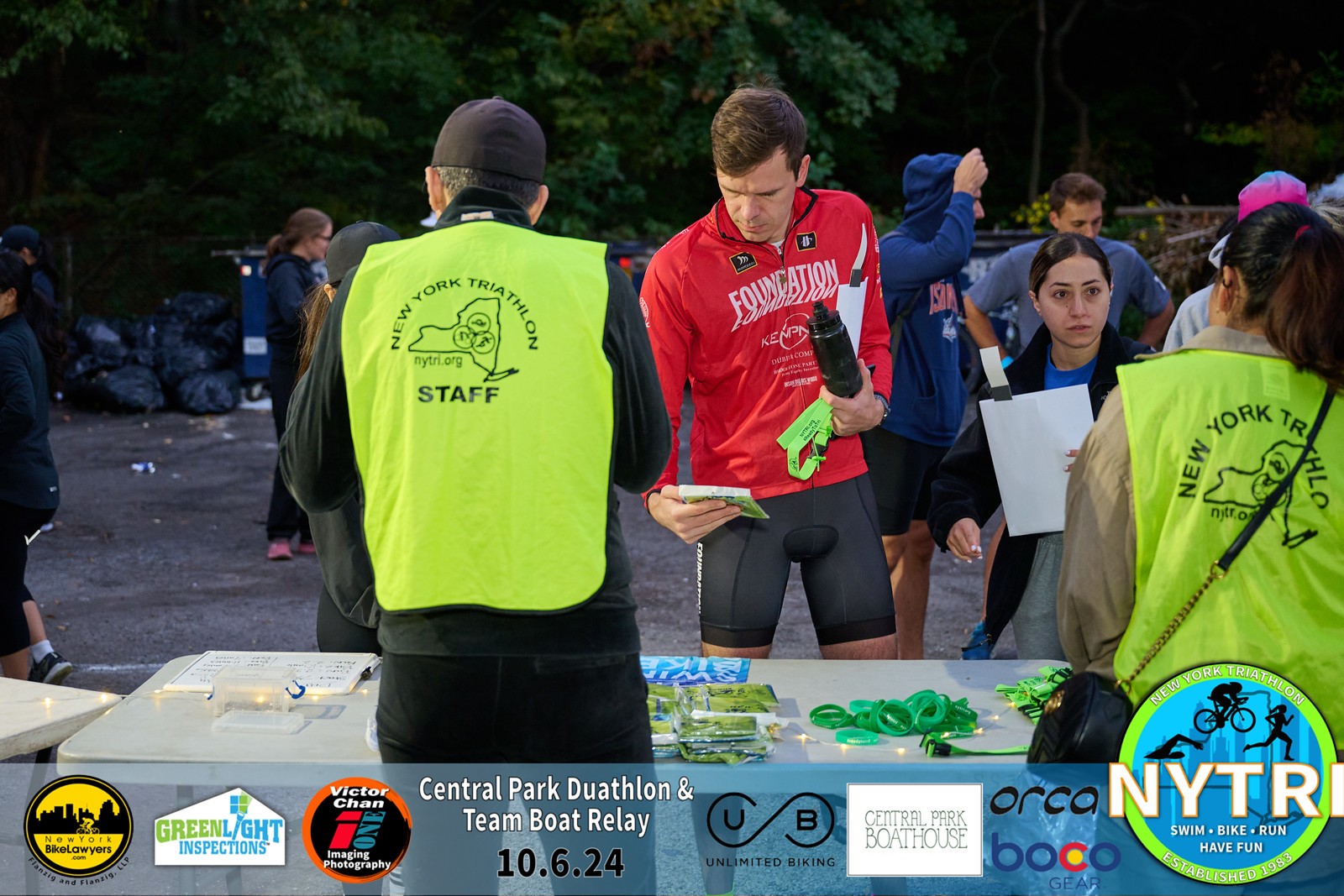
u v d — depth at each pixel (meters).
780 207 2.84
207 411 11.95
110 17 15.12
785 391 2.99
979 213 4.28
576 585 1.88
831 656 3.11
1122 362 3.16
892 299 4.25
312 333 3.04
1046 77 22.89
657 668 2.88
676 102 16.97
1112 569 1.90
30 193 18.48
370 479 1.93
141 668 5.05
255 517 8.03
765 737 2.38
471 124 2.04
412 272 1.95
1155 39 22.88
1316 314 1.80
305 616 5.87
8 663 4.38
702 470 3.12
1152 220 13.77
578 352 1.92
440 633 1.88
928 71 18.33
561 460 1.89
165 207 17.38
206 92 17.17
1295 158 17.72
